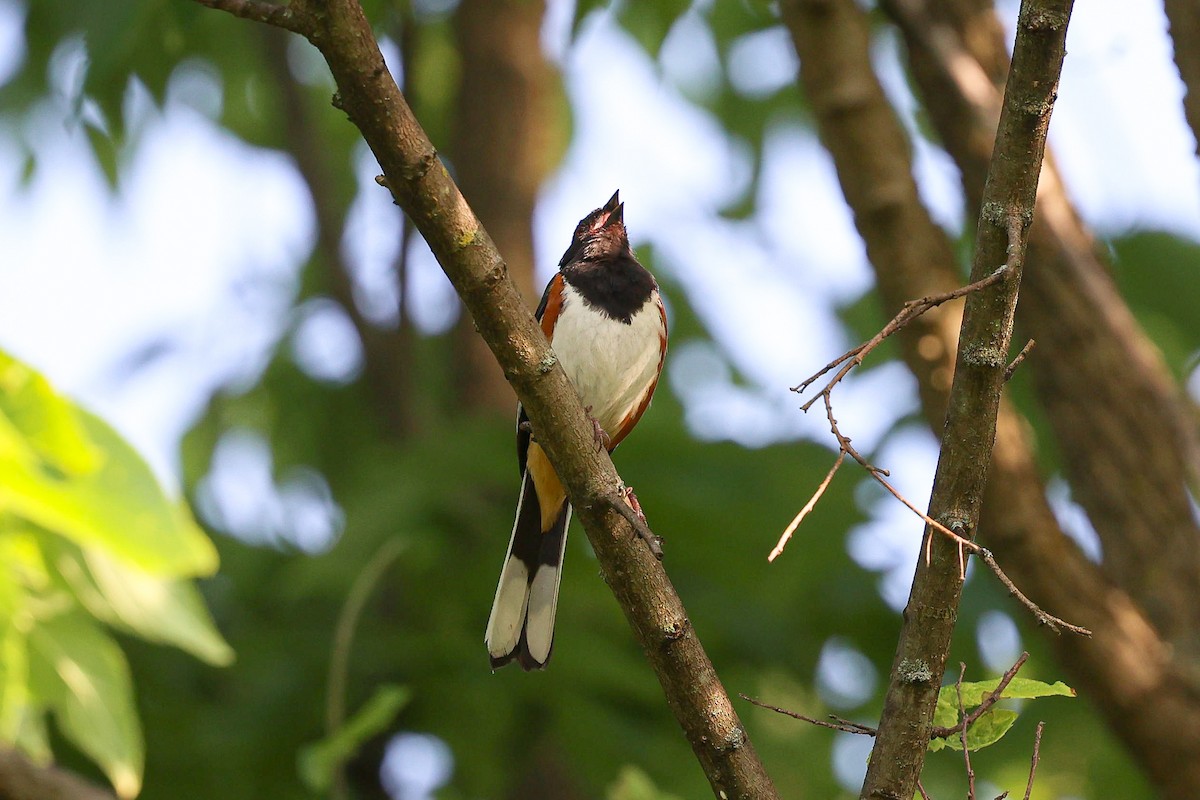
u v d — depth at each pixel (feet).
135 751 21.93
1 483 18.30
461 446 34.47
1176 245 41.42
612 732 31.63
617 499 17.69
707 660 17.78
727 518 33.42
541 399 17.69
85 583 21.62
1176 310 40.96
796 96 46.50
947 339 27.27
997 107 28.17
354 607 27.50
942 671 16.08
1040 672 35.91
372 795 34.19
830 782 35.81
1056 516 26.43
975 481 15.75
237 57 46.62
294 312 47.44
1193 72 24.31
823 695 36.55
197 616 22.30
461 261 16.93
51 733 31.42
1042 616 14.55
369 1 37.32
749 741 17.71
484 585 32.73
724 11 45.62
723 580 34.45
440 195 16.48
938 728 16.46
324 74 49.26
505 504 34.09
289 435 46.26
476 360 42.37
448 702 32.19
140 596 21.83
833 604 36.01
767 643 34.53
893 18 29.14
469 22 44.11
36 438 18.21
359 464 39.78
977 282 15.11
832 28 28.25
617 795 25.49
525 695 31.89
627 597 17.88
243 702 32.89
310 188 43.45
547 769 37.29
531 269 42.78
